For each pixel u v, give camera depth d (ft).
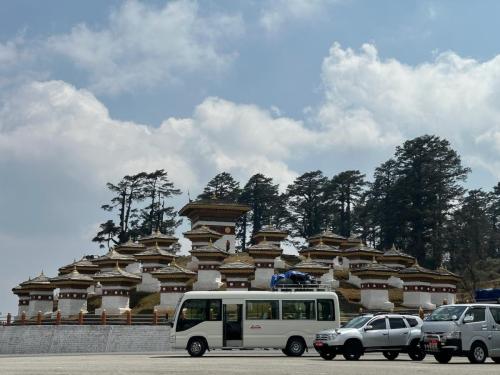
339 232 573.33
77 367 102.06
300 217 584.40
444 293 287.28
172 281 265.34
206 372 88.89
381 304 272.31
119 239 527.40
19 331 219.61
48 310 290.97
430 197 470.80
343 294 286.46
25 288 295.07
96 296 306.96
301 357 140.26
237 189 601.62
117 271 268.21
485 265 478.18
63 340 216.13
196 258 303.27
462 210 482.69
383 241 522.06
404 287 283.59
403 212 472.44
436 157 485.97
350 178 571.28
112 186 533.55
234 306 146.51
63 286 272.92
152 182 542.57
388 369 95.96
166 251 311.68
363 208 548.31
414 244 464.65
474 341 116.47
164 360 127.03
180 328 144.46
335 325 148.66
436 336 116.37
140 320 232.53
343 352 126.62
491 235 524.93
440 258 451.53
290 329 146.82
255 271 287.07
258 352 165.27
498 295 174.81
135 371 91.56
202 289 275.39
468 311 118.21
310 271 281.33
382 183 563.48
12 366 106.11
